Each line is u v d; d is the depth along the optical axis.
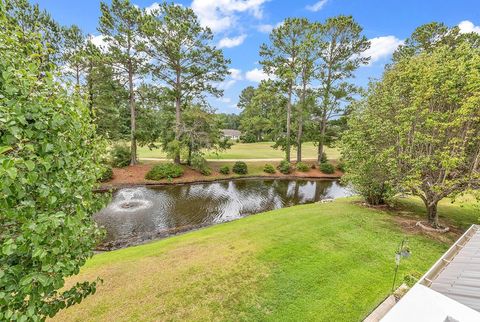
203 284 6.48
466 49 9.70
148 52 21.53
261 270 7.15
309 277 6.91
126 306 5.66
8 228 2.63
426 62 10.41
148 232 11.98
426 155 9.70
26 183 2.46
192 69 22.98
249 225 10.88
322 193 21.41
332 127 30.80
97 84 21.75
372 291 6.44
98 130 21.67
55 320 5.18
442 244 9.30
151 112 25.56
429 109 9.69
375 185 12.99
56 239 2.61
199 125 24.97
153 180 21.42
